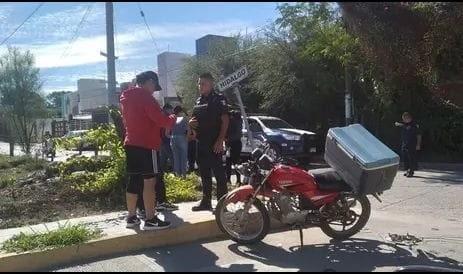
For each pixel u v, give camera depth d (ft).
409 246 22.63
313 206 22.31
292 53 76.18
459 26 18.84
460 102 39.22
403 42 19.36
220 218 22.99
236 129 33.14
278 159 23.32
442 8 18.44
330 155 23.17
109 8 53.21
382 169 22.22
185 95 108.06
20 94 132.16
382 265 20.02
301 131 62.34
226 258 20.94
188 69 109.60
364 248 22.34
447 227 26.17
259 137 61.62
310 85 75.92
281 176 22.18
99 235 22.08
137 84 23.13
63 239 21.17
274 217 22.53
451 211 30.48
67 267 20.15
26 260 20.03
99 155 33.88
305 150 60.54
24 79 133.49
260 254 21.47
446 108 65.00
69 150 36.83
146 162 22.68
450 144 65.00
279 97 78.89
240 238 22.79
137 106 22.63
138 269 19.63
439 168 56.03
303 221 22.38
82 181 31.22
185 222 23.82
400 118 67.77
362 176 21.98
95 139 32.76
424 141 66.49
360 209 27.17
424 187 40.09
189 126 27.22
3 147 134.62
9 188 32.73
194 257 21.11
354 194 22.48
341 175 22.71
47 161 56.59
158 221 22.81
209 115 25.67
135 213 23.76
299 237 24.09
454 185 41.24
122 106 23.27
